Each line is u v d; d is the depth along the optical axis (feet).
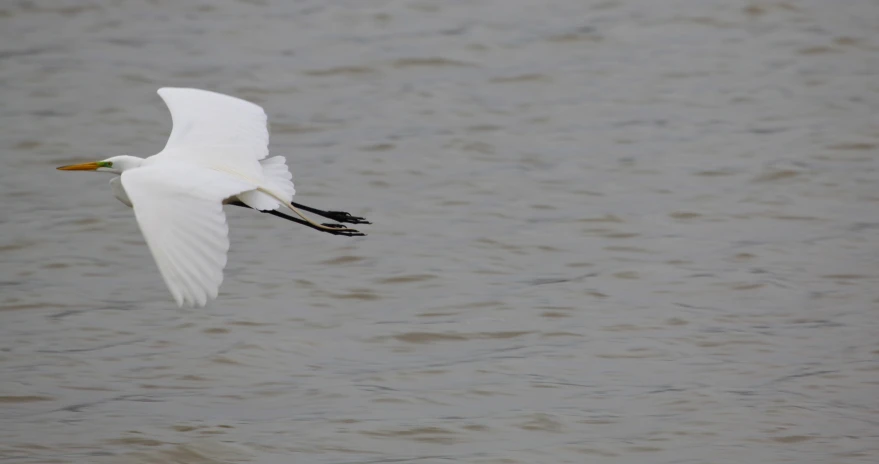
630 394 36.88
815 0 84.94
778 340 40.65
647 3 86.48
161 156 26.96
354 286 45.50
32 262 48.52
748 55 75.82
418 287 45.52
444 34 81.76
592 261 48.03
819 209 53.21
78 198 56.03
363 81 73.87
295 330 41.83
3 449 33.83
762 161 58.85
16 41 84.33
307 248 49.16
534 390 37.24
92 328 42.24
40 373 38.83
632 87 71.00
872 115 64.90
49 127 66.85
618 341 40.86
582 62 75.82
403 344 40.88
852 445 33.53
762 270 46.70
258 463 33.06
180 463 33.17
